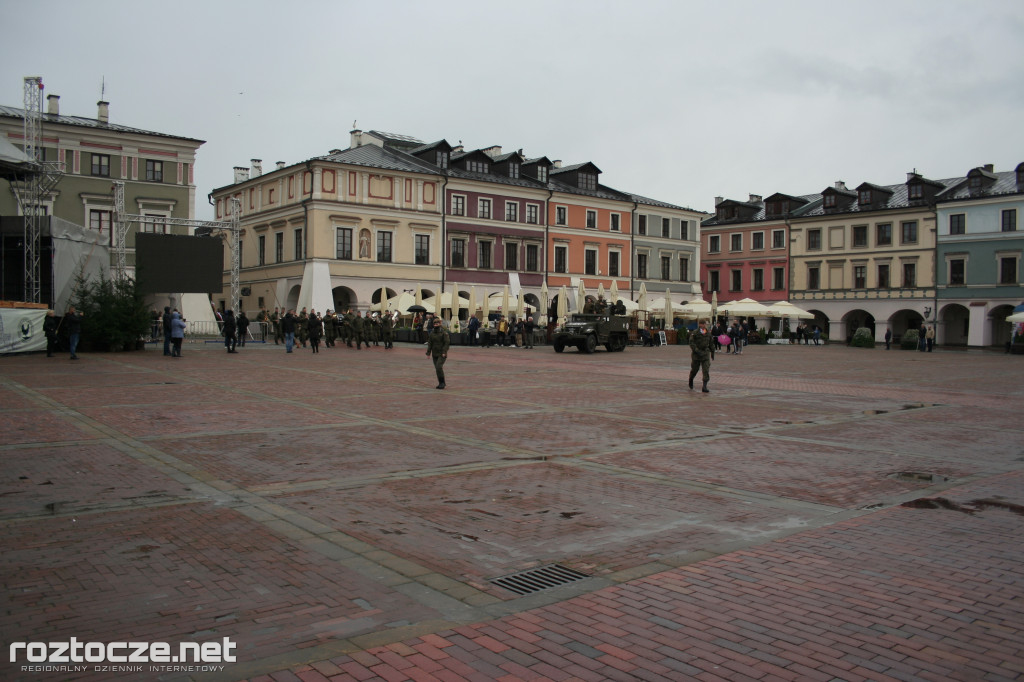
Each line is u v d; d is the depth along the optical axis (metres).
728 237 75.31
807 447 11.59
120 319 31.03
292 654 4.36
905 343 55.72
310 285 48.94
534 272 60.16
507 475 9.29
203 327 43.03
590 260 63.78
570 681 4.09
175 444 10.77
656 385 21.11
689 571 5.88
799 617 5.00
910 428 13.80
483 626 4.80
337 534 6.70
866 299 65.50
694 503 8.04
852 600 5.30
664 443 11.73
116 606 5.01
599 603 5.21
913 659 4.41
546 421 13.78
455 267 56.06
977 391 21.19
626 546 6.51
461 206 56.31
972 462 10.59
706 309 53.78
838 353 44.78
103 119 50.50
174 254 38.22
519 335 43.38
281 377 21.08
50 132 45.56
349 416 13.84
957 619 4.98
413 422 13.28
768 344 57.59
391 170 52.22
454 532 6.85
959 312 62.47
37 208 32.16
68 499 7.71
